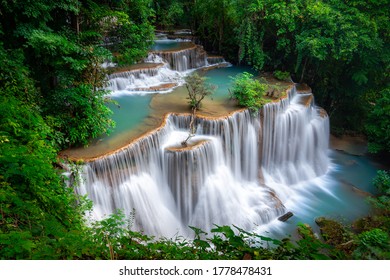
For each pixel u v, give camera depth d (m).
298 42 18.33
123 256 4.41
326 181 16.36
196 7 23.53
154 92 16.16
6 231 4.39
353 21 17.89
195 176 12.05
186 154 11.71
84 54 10.12
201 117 13.27
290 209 13.93
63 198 6.83
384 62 19.53
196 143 12.34
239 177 14.67
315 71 20.25
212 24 22.52
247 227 12.34
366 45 17.31
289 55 20.30
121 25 13.08
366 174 16.97
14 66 8.37
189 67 20.72
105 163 10.03
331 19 17.25
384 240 8.19
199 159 12.10
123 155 10.54
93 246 4.30
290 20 17.98
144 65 17.94
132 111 13.85
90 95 10.62
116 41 13.94
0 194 4.68
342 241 11.05
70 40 10.22
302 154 17.31
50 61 9.55
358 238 8.91
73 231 4.85
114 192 10.31
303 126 16.86
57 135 9.45
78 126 10.28
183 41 23.38
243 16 19.89
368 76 20.81
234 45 22.34
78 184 9.26
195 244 4.48
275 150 16.12
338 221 12.98
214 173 13.06
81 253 4.09
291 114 16.17
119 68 16.62
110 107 14.20
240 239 4.07
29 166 5.67
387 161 18.22
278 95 16.06
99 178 9.95
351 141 20.45
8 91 8.12
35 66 10.09
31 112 8.29
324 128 18.53
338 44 17.77
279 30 18.56
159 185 12.03
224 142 13.41
